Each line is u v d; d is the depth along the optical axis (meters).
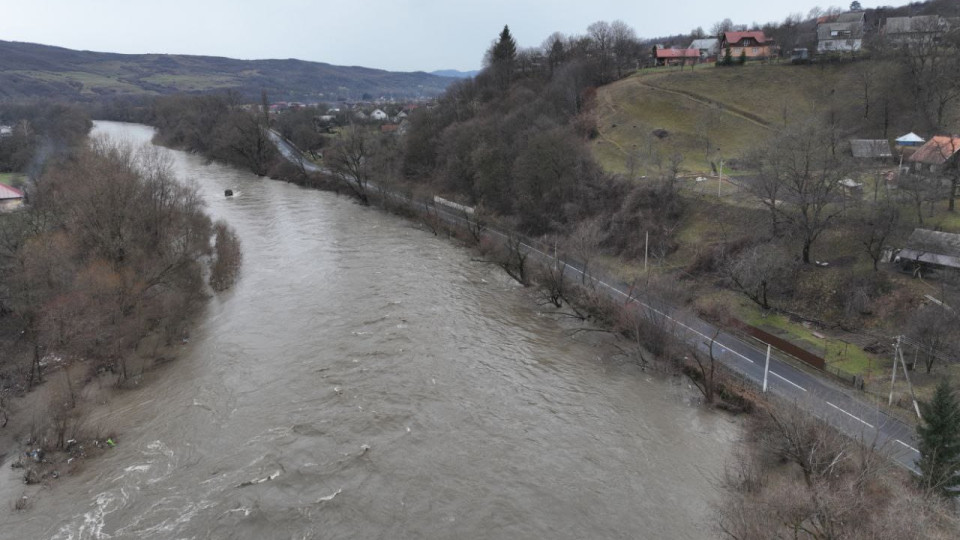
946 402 28.27
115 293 49.81
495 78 147.00
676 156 78.19
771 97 100.75
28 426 38.22
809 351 44.38
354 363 46.16
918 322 41.25
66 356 46.84
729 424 39.41
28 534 29.00
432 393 42.19
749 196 67.69
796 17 157.88
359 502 31.33
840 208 58.44
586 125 105.81
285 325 53.25
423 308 57.50
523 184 83.75
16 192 80.38
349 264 70.81
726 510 27.70
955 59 85.00
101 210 54.25
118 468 34.00
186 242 62.19
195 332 52.31
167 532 29.12
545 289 61.41
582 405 41.69
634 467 34.94
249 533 29.09
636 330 47.84
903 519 22.41
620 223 73.94
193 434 37.28
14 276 48.88
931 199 54.44
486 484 33.03
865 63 100.06
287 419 38.78
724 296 56.72
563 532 29.66
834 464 28.98
